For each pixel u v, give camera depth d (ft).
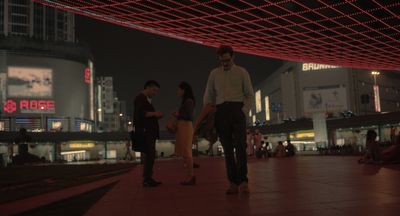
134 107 20.56
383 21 119.24
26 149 93.30
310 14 114.01
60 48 374.84
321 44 139.44
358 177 20.48
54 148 230.48
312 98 318.24
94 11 106.73
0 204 15.87
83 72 391.65
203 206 12.25
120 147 257.34
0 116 318.04
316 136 151.84
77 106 378.32
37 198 17.70
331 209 10.59
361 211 10.13
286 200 12.66
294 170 28.07
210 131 16.34
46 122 356.59
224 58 15.65
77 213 12.75
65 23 417.08
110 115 548.31
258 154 74.69
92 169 45.34
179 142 20.48
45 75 361.51
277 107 326.24
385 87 359.66
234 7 106.32
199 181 21.84
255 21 117.50
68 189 21.84
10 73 348.18
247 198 13.58
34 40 363.97
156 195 15.83
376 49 144.05
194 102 21.16
